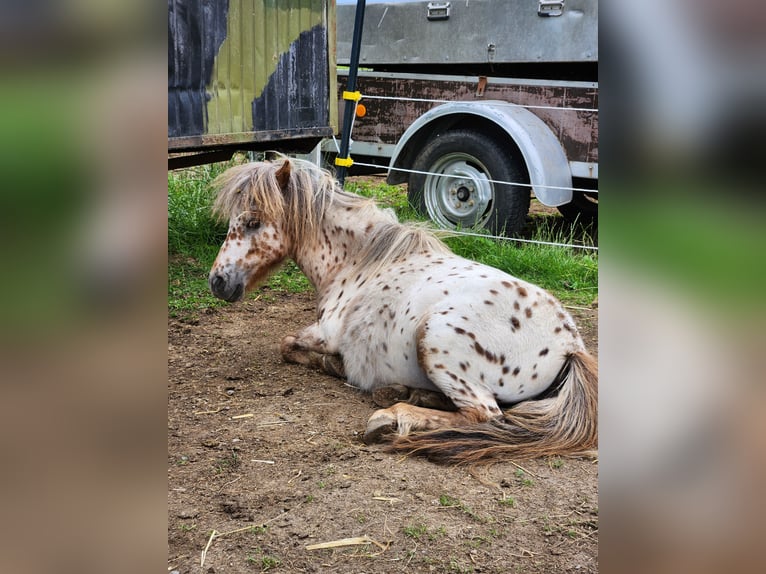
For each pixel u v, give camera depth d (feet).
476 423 10.05
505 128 19.89
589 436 9.84
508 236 21.11
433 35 22.33
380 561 7.18
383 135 23.32
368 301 11.72
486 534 7.70
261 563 7.11
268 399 11.50
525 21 20.80
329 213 12.77
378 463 9.33
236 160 24.30
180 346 14.01
